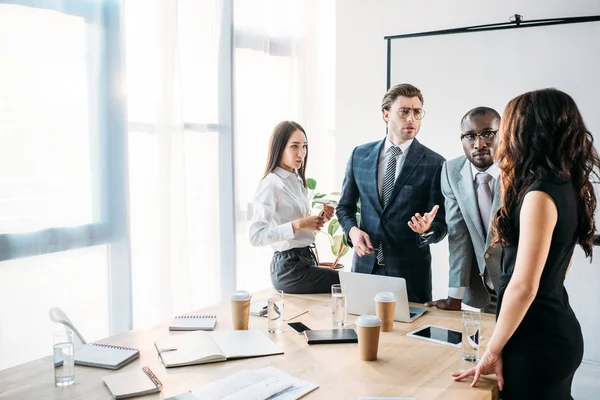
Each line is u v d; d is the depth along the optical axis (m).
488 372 1.65
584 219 1.68
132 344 1.95
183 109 3.55
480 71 3.41
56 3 2.76
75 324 2.91
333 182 4.74
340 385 1.60
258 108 4.16
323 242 4.76
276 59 4.36
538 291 1.64
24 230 2.69
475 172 3.08
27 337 2.72
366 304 2.26
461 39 3.46
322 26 4.73
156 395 1.53
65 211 2.84
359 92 3.91
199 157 3.69
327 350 1.89
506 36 3.32
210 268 3.78
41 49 2.71
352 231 2.82
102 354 1.81
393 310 2.10
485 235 2.87
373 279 2.22
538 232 1.54
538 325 1.62
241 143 4.04
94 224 2.96
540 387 1.62
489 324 2.20
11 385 1.61
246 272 4.14
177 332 2.08
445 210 2.89
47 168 2.76
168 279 3.39
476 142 3.24
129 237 3.09
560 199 1.57
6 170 2.62
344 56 3.95
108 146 2.99
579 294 3.15
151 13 3.29
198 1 3.60
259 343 1.93
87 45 2.90
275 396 1.51
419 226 2.50
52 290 2.82
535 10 3.24
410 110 2.80
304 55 4.56
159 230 3.36
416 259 2.85
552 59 3.19
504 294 1.67
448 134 3.52
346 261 4.28
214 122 3.75
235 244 3.85
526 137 1.63
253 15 4.09
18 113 2.65
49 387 1.59
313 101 4.66
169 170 3.37
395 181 2.84
